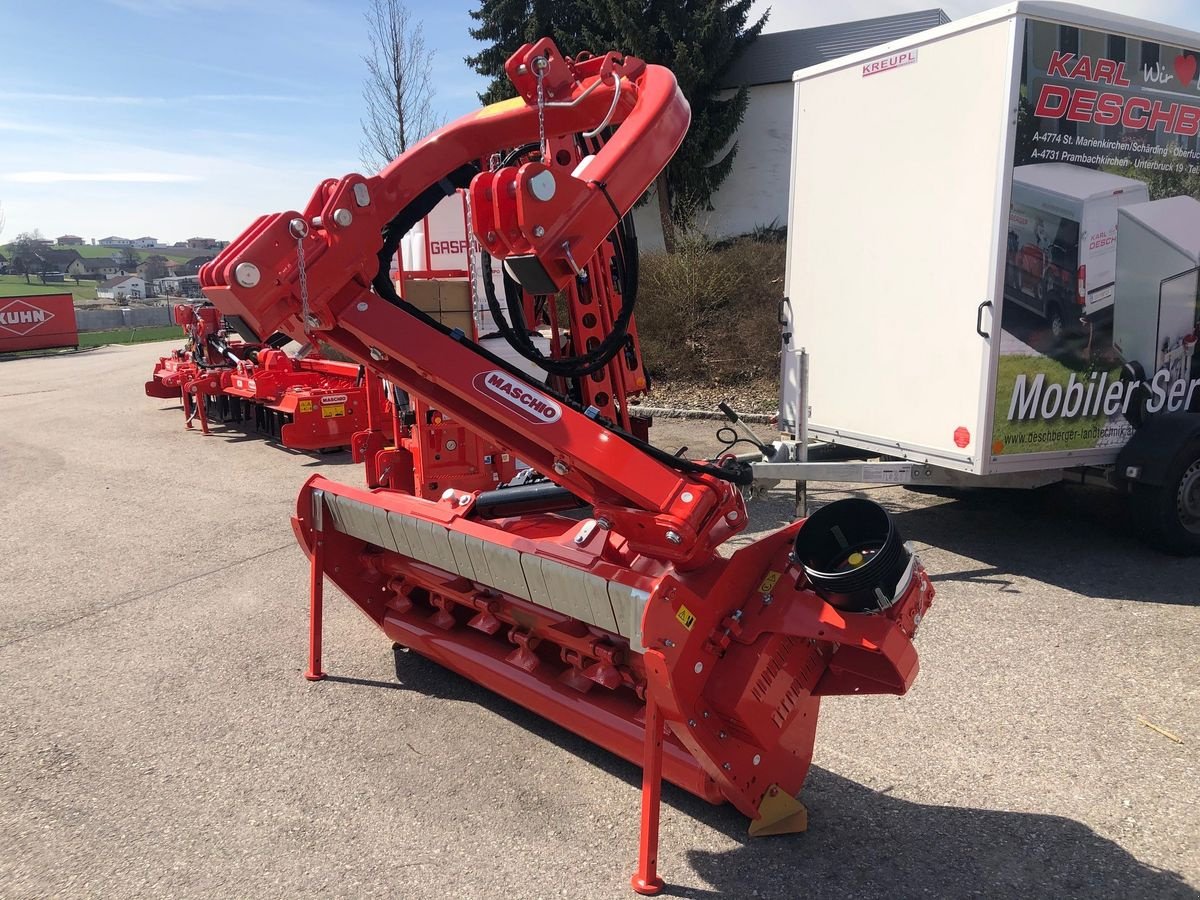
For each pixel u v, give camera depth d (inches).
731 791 111.3
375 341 113.3
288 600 216.1
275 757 141.9
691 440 395.9
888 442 229.0
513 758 139.6
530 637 144.3
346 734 148.7
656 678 100.6
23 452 430.0
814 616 106.1
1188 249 227.0
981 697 153.9
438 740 146.0
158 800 130.7
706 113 785.6
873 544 109.2
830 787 128.7
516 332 121.5
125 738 149.6
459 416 124.3
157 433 479.2
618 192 104.3
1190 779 128.3
